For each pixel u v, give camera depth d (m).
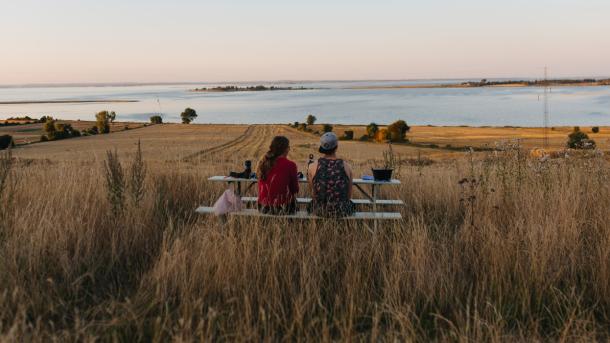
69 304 3.67
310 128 132.12
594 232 5.08
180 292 3.82
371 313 3.69
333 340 3.33
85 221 5.20
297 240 4.61
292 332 3.32
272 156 5.52
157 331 3.19
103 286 4.12
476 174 7.72
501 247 4.39
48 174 7.57
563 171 7.09
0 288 3.70
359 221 5.59
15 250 4.11
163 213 6.06
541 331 3.52
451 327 3.41
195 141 93.19
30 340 3.10
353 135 114.81
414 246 4.41
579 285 4.07
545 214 5.32
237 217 5.39
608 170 7.07
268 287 3.84
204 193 6.99
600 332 3.48
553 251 4.38
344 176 5.45
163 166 8.30
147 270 4.33
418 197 6.95
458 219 6.17
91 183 6.45
